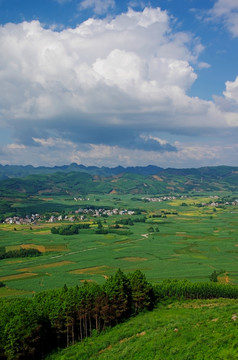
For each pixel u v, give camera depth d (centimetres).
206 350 5497
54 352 8050
